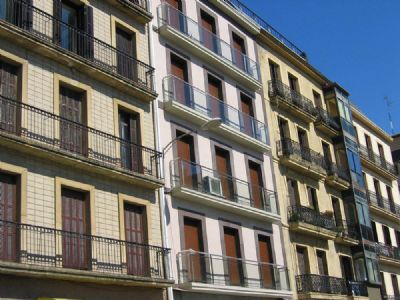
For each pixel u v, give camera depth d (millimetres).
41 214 16109
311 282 27297
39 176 16422
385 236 40781
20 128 16312
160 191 20609
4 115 16203
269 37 31797
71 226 17109
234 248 23984
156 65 22891
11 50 16969
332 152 35500
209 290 20922
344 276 31812
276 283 24828
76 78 18844
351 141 36750
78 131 18281
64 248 16406
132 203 19391
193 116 23391
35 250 15547
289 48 33344
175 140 21516
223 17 28828
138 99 21172
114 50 20641
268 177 27750
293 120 31875
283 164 29266
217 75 26578
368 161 40125
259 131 27906
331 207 32875
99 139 18797
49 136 17141
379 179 42688
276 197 27172
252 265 23797
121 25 21797
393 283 38688
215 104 25234
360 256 33094
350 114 38031
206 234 22344
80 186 17562
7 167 15625
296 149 30297
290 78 33750
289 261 27094
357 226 33781
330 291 28578
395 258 39156
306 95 34531
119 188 18953
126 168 19453
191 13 26375
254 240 25047
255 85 28891
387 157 45656
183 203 21719
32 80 17266
